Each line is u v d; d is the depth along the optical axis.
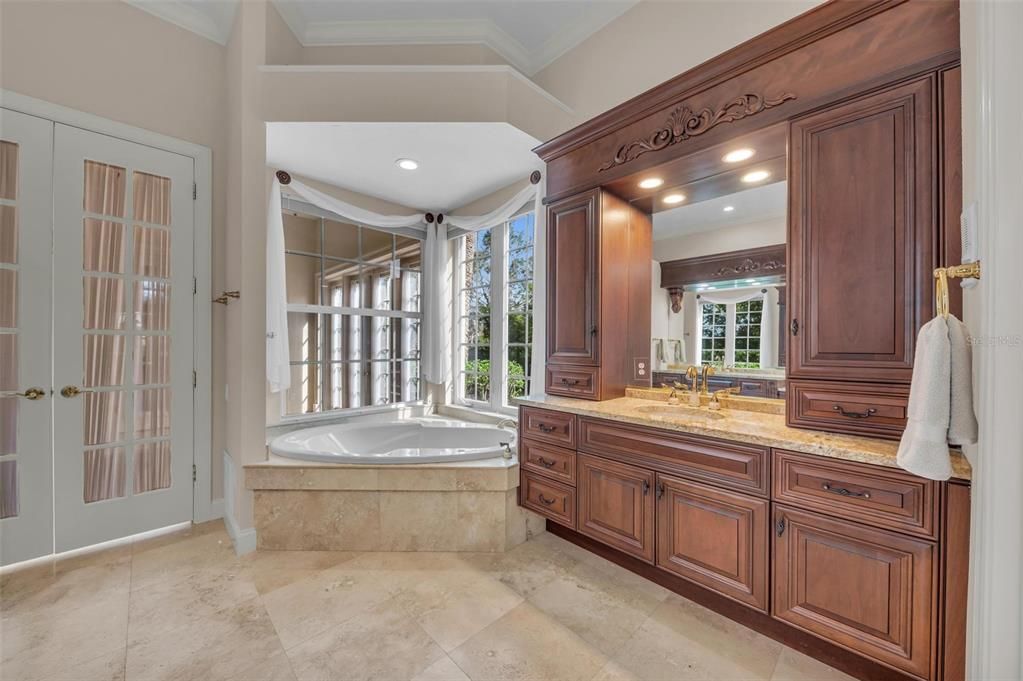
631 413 2.01
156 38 2.42
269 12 2.52
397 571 2.04
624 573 2.05
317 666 1.44
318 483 2.21
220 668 1.42
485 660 1.48
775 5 2.01
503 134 2.49
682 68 2.32
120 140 2.30
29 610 1.72
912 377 1.24
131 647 1.51
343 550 2.23
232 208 2.41
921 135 1.36
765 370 2.13
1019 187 0.81
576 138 2.43
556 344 2.62
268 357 2.89
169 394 2.48
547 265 2.67
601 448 2.04
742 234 2.22
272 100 2.32
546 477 2.28
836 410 1.53
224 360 2.66
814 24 1.57
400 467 2.24
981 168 0.87
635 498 1.91
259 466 2.20
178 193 2.50
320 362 3.43
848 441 1.43
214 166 2.62
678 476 1.76
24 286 2.06
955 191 1.29
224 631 1.60
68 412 2.17
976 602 0.92
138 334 2.38
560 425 2.23
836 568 1.37
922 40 1.37
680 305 2.41
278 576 1.99
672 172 2.17
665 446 1.80
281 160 2.86
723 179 2.24
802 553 1.44
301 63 2.82
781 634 1.58
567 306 2.54
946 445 1.09
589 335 2.43
